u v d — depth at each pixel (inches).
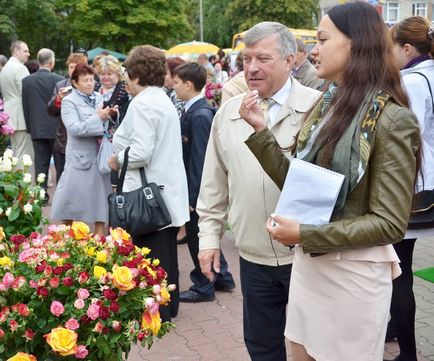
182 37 1465.3
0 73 362.6
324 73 87.0
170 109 167.8
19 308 93.7
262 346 117.0
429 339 162.1
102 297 97.3
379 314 86.3
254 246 111.7
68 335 90.0
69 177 228.1
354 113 82.1
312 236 81.4
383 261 86.0
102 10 1348.4
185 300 196.5
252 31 109.3
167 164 166.9
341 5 86.4
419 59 138.0
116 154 166.7
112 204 159.8
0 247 109.0
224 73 613.9
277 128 110.3
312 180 82.6
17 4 1192.2
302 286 89.8
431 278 206.8
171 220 164.4
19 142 367.6
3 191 143.5
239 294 203.9
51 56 327.6
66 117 225.0
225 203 121.2
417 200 125.6
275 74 108.9
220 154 117.5
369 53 83.0
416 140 82.3
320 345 87.8
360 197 82.5
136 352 160.4
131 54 168.1
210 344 165.0
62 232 112.1
